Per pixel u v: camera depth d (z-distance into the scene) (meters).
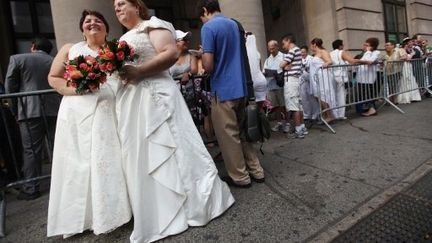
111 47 2.15
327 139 4.59
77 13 5.35
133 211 2.26
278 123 5.61
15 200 3.60
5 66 8.09
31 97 3.58
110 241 2.32
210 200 2.48
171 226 2.30
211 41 2.81
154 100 2.30
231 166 3.04
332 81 5.70
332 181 3.04
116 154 2.36
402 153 3.62
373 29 10.88
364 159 3.56
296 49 4.87
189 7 10.35
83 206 2.38
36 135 3.63
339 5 10.05
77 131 2.38
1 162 4.10
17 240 2.55
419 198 2.58
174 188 2.29
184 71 3.95
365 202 2.59
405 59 7.05
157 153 2.28
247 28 7.08
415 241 2.05
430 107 6.30
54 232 2.39
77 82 2.21
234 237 2.24
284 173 3.37
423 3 13.62
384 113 6.24
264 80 3.88
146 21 2.37
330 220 2.36
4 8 8.14
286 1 11.46
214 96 2.93
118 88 2.40
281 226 2.33
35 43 3.91
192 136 2.48
